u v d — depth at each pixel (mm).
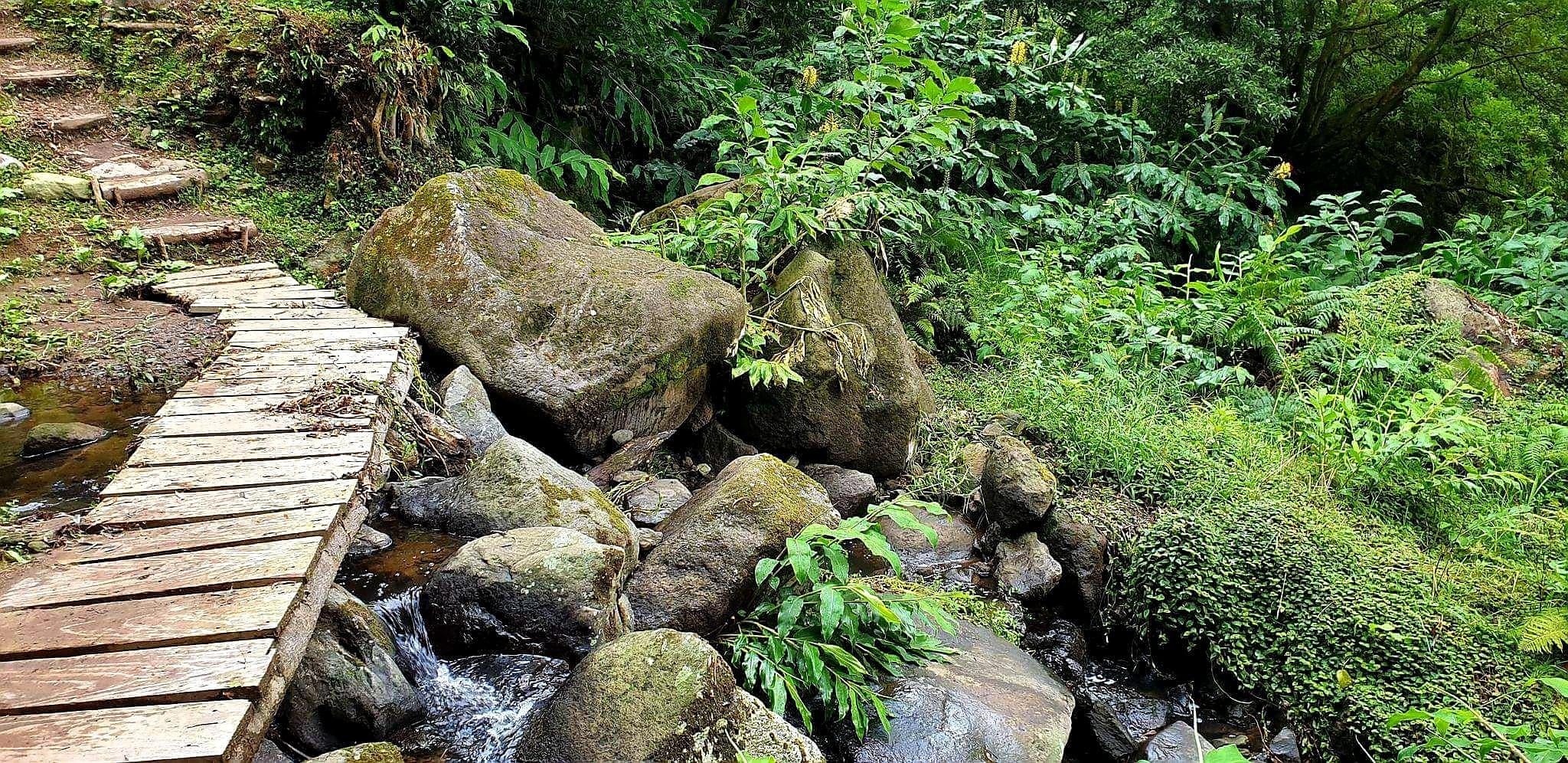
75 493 3035
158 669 2008
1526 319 6520
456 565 2928
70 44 6266
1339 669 3391
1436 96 11273
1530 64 10930
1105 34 9484
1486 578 3834
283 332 4098
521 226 4543
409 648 2877
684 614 3264
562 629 2895
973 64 8516
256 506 2672
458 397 3906
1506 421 5004
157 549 2443
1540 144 11312
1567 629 3164
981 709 3119
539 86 7719
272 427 3189
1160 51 9195
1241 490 4414
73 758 1769
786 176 5348
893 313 5246
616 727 2467
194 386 3502
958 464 4902
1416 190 11938
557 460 4254
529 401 4031
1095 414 4945
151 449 3012
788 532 3445
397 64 5828
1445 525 4289
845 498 4531
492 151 6961
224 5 6504
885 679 3199
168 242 5043
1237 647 3604
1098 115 8570
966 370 6297
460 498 3375
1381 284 6277
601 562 2979
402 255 4453
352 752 2277
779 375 4484
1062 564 4125
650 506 3955
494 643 2912
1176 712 3627
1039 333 5902
